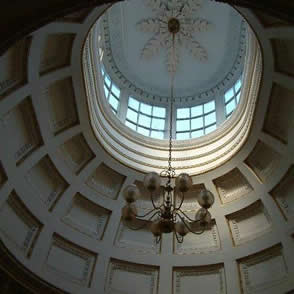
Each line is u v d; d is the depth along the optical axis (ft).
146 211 39.06
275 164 34.14
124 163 37.60
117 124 39.37
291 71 27.96
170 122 40.73
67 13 18.04
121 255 37.27
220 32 41.11
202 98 45.62
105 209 38.19
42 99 30.07
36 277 32.24
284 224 34.19
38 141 32.19
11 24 17.74
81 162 36.47
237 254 35.88
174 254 37.60
